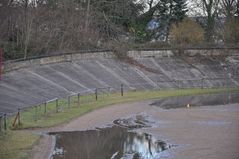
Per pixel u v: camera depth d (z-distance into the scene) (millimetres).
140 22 92125
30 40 64188
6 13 59250
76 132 37500
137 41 86875
